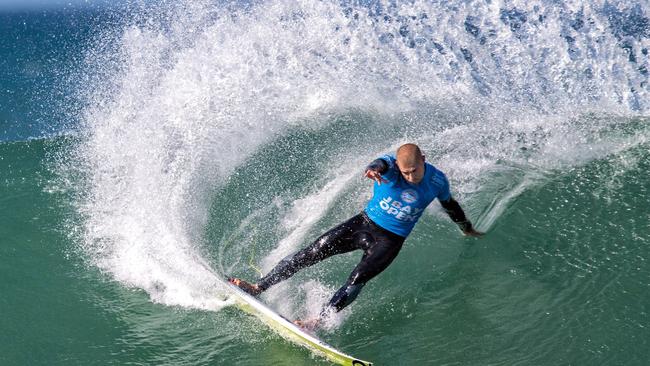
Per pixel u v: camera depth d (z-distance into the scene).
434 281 21.48
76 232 25.30
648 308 19.16
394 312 20.33
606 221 23.42
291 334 18.97
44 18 122.56
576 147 28.41
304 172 28.47
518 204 24.73
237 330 19.97
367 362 17.56
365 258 19.69
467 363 17.98
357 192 26.56
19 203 27.44
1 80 57.28
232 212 25.88
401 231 19.88
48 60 66.81
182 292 21.64
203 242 23.94
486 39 35.69
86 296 21.67
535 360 17.78
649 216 23.41
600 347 17.95
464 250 22.73
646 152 27.52
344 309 20.53
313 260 20.33
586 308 19.48
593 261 21.48
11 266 23.23
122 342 19.55
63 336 19.80
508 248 22.59
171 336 19.83
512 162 27.66
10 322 20.36
